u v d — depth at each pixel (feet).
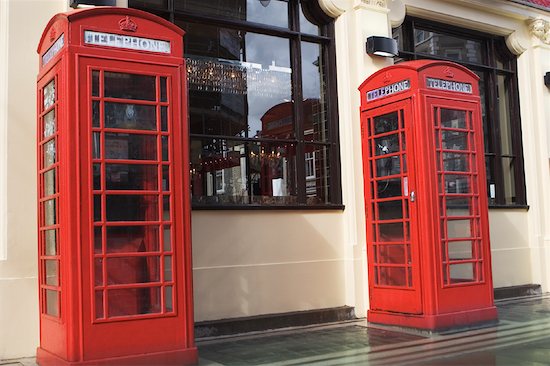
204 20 24.56
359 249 26.58
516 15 34.53
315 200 26.81
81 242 16.30
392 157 24.64
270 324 23.80
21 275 19.07
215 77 24.81
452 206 24.00
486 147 34.55
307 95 27.27
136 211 17.31
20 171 19.39
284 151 26.27
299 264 25.32
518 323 24.82
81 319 16.14
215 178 24.23
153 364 16.85
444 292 23.09
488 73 35.01
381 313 24.62
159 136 17.69
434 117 23.77
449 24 32.78
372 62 27.81
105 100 16.97
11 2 19.72
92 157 16.67
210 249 23.18
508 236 33.94
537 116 35.55
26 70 19.80
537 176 35.06
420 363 18.07
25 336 18.88
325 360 18.54
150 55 17.75
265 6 26.48
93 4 20.42
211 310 22.90
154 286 17.24
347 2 27.73
